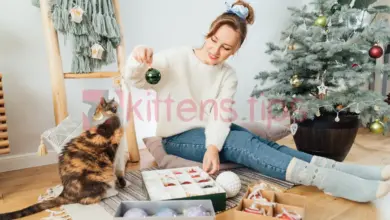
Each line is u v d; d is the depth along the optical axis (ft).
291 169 3.41
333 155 4.70
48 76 4.82
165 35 5.91
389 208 3.25
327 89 4.74
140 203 2.69
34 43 4.65
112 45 4.67
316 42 4.64
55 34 4.26
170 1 5.88
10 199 3.52
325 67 4.82
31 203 3.42
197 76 4.07
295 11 5.36
